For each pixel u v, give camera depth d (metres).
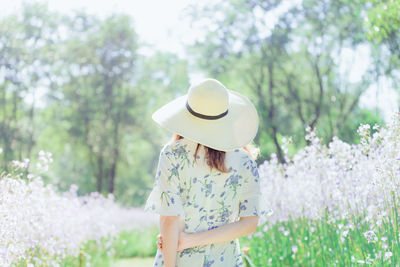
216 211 1.88
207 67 25.61
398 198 2.81
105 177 31.23
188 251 1.82
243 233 1.88
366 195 3.17
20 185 3.53
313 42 21.41
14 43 28.41
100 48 31.23
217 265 1.84
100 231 6.51
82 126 30.39
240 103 2.08
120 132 31.31
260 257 4.62
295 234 4.22
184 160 1.83
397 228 2.70
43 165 3.88
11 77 28.28
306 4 21.38
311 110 20.39
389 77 13.27
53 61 29.39
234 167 1.92
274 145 19.70
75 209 5.39
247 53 23.92
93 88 31.05
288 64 22.58
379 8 6.57
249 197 1.94
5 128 27.30
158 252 1.88
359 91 17.67
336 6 19.44
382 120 3.40
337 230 3.47
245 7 24.00
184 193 1.83
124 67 31.50
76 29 31.12
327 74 20.61
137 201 31.12
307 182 3.91
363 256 2.99
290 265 4.13
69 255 5.17
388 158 2.88
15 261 3.39
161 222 1.80
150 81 32.59
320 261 3.71
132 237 10.03
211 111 1.87
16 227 3.35
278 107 21.95
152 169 34.03
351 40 19.03
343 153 3.48
